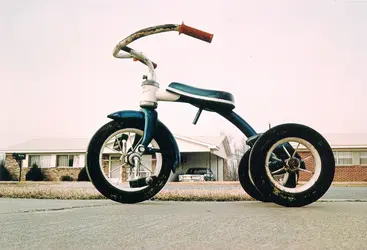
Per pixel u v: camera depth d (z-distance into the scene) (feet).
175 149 8.84
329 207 7.29
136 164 8.50
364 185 42.83
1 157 76.59
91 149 8.33
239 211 6.33
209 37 8.57
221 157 81.05
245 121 8.80
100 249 3.15
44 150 71.15
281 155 8.11
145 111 8.65
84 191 12.96
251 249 3.14
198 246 3.26
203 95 8.51
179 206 7.58
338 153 59.98
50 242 3.44
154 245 3.30
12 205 7.84
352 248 3.18
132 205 7.86
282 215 5.60
